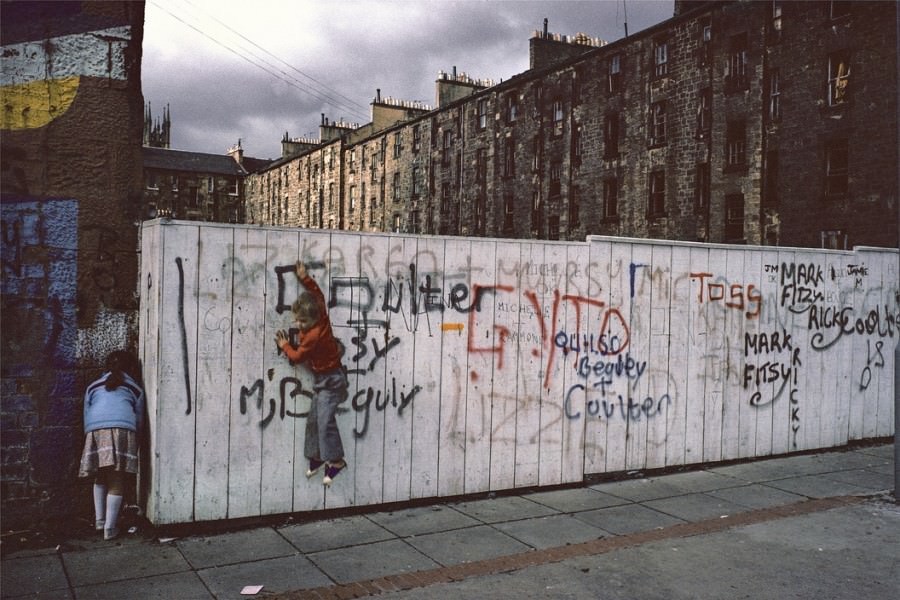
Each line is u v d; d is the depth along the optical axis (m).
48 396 5.67
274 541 5.59
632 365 7.77
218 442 5.78
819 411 9.26
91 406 5.57
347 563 5.16
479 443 6.89
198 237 5.70
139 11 6.05
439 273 6.65
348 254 6.25
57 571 4.89
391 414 6.46
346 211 63.53
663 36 32.84
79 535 5.59
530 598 4.67
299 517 6.13
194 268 5.68
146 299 5.88
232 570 4.98
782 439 8.94
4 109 5.54
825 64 26.08
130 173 6.01
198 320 5.70
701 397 8.28
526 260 7.09
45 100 5.68
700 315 8.23
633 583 4.96
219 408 5.78
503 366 6.99
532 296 7.12
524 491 7.14
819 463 8.64
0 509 5.51
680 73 31.83
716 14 30.20
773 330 8.80
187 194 80.06
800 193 26.77
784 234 27.33
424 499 6.66
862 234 24.67
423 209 51.50
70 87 5.76
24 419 5.59
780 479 7.86
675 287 8.05
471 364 6.82
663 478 7.84
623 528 6.12
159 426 5.57
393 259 6.44
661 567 5.26
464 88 52.56
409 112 61.19
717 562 5.38
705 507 6.78
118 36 5.93
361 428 6.34
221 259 5.78
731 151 29.67
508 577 5.01
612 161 35.28
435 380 6.66
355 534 5.81
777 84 27.97
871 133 24.50
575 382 7.39
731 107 29.53
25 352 5.60
